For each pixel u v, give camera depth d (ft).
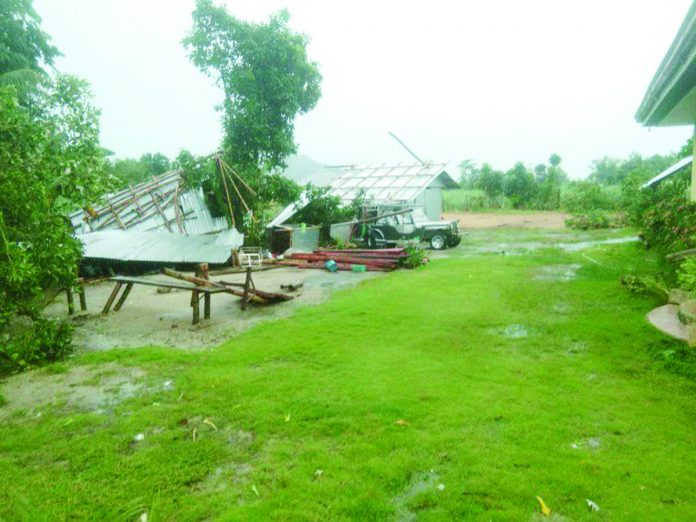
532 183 137.59
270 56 62.39
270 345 23.56
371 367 19.92
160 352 22.98
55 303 34.83
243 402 16.98
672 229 38.60
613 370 18.75
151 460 13.44
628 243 55.62
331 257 50.03
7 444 14.64
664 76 19.97
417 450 13.35
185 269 48.93
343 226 64.28
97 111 27.37
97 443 14.52
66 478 12.77
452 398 16.57
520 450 13.14
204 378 19.34
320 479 12.21
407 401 16.43
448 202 143.02
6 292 22.81
